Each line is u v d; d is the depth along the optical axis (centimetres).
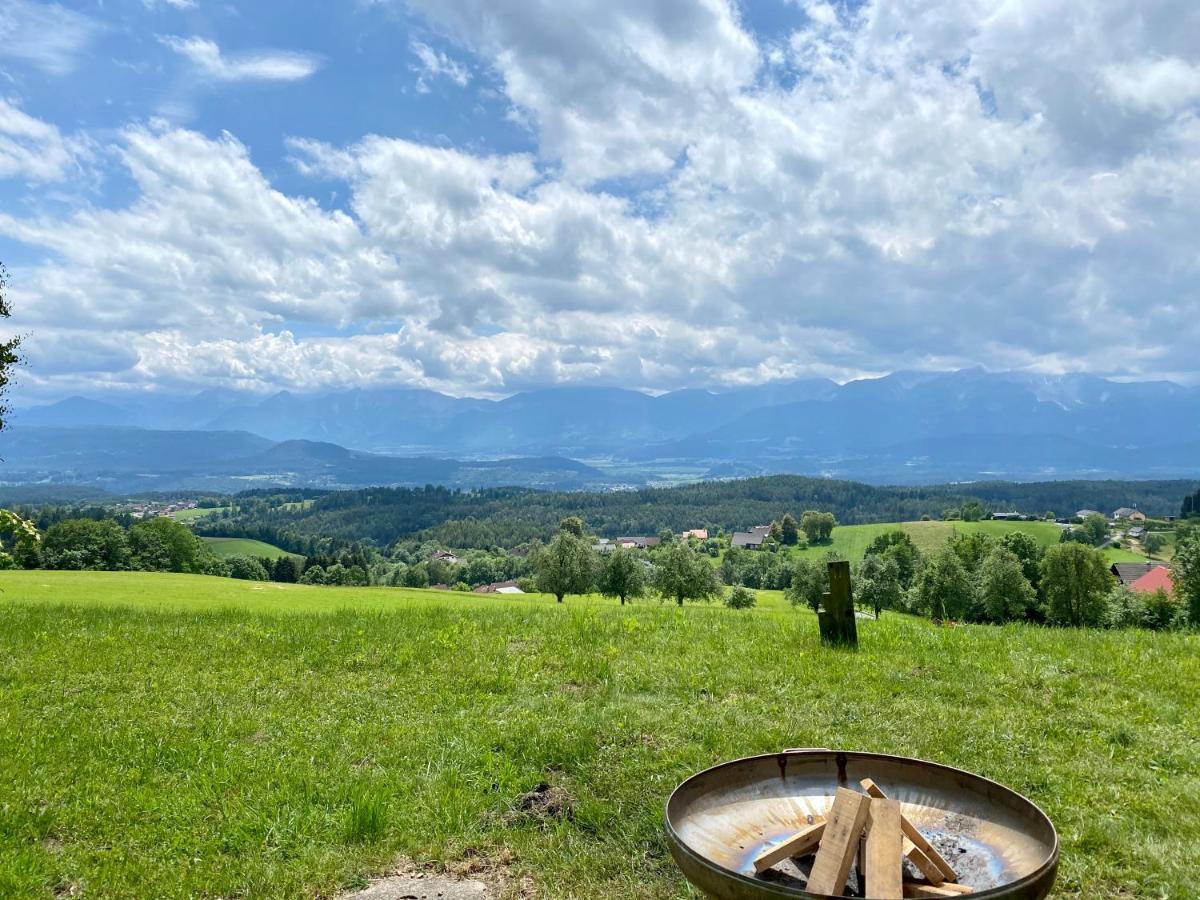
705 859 354
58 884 579
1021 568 8212
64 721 932
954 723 858
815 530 19612
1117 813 636
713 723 862
